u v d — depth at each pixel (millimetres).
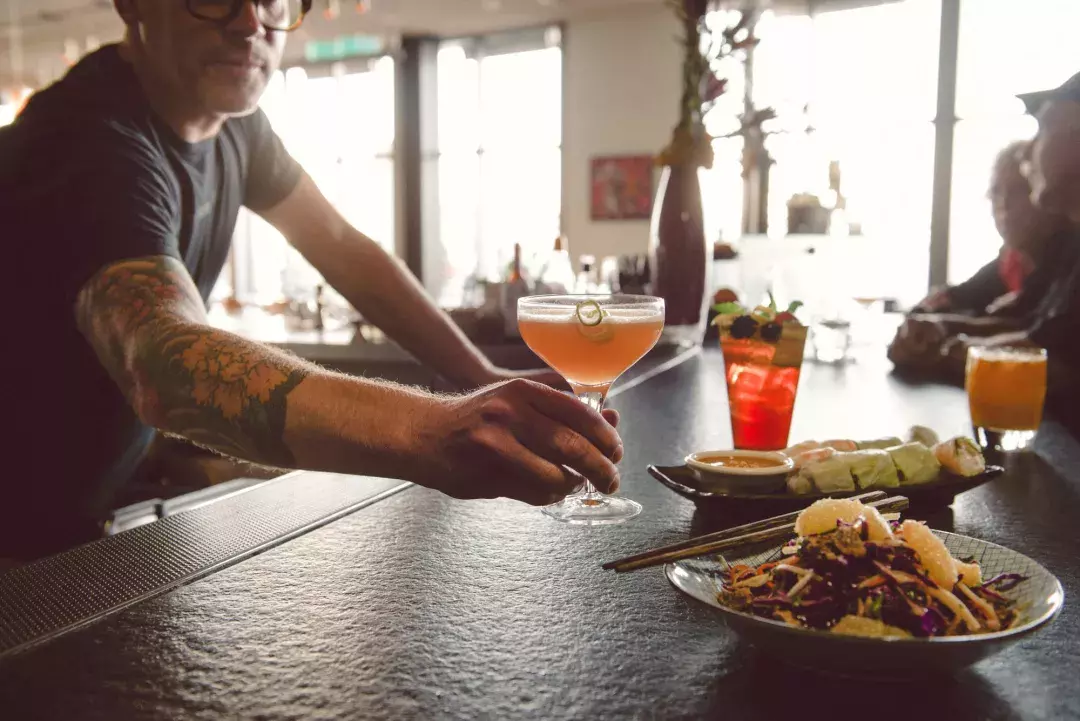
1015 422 1208
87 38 9836
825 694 515
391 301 1580
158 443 1889
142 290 917
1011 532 834
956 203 7484
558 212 9391
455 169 10023
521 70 9547
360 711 497
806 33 7809
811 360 2271
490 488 679
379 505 939
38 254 1113
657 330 1017
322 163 10703
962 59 7305
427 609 648
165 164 1274
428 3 8250
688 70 1988
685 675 541
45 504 1410
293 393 711
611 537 827
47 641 590
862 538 561
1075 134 2346
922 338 2043
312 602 662
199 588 690
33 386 1290
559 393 660
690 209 2072
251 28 1229
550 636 600
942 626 517
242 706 502
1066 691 516
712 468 890
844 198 6922
